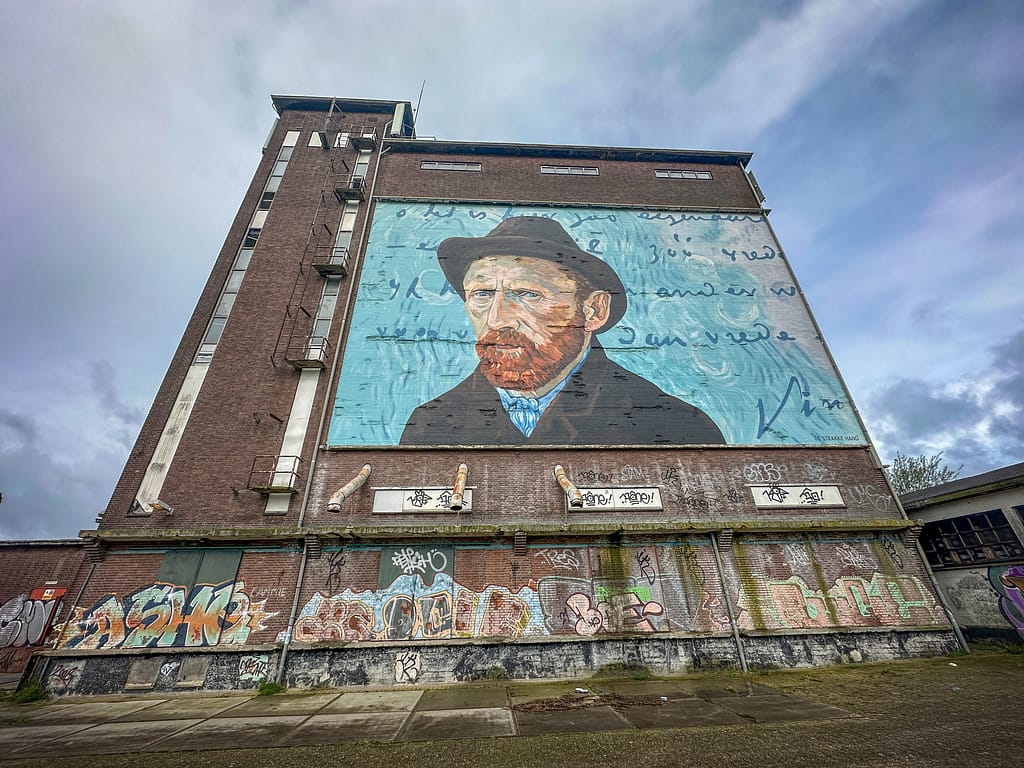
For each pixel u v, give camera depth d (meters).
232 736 8.45
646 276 20.73
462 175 24.00
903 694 9.87
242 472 15.49
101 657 12.59
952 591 14.99
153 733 8.75
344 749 7.60
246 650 12.73
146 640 12.83
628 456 16.45
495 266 20.38
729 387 18.17
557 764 6.64
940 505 15.57
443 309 19.08
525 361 18.09
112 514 14.52
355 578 13.74
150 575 13.60
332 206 22.03
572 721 8.84
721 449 16.81
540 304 19.44
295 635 12.98
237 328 18.19
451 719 9.23
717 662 13.23
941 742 6.88
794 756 6.57
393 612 13.38
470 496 15.30
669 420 17.28
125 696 12.05
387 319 18.66
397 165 23.98
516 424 16.77
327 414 16.59
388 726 8.85
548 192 23.70
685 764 6.43
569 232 21.88
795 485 16.25
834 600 14.29
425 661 12.80
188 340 17.94
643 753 6.93
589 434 16.75
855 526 14.97
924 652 13.69
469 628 13.27
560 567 14.20
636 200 23.80
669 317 19.67
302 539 14.02
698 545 14.77
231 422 16.30
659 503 15.62
